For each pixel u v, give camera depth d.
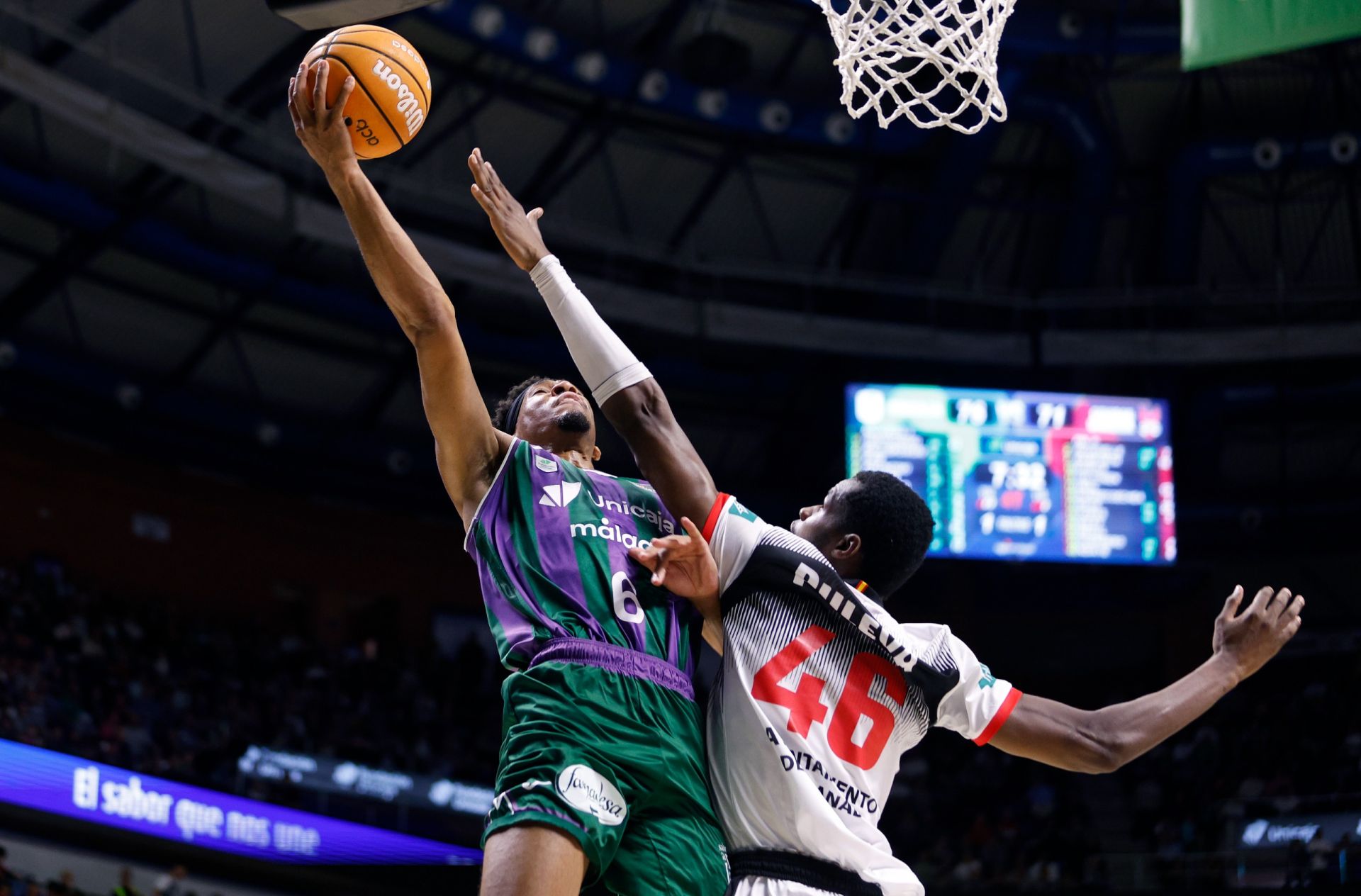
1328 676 22.25
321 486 20.73
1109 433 18.41
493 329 19.53
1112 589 23.67
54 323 17.86
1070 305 19.94
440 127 17.44
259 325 18.81
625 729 2.67
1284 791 19.52
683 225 19.20
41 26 13.89
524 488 2.98
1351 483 22.52
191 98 15.04
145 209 16.69
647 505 3.07
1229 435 22.19
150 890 13.63
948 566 23.75
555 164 18.19
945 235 19.16
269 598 20.48
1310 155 18.48
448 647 21.77
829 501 3.07
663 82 16.80
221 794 14.39
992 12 4.45
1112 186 18.95
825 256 19.83
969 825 19.92
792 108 17.53
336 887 15.09
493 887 2.49
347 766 15.89
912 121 4.37
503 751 2.67
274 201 15.77
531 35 15.84
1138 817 20.09
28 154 16.00
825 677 2.70
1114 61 18.06
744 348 20.75
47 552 18.20
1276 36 5.24
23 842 12.84
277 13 4.54
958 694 2.77
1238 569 23.23
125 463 19.22
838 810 2.64
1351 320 20.61
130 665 16.91
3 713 13.79
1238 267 20.48
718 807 2.71
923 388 18.22
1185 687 2.88
